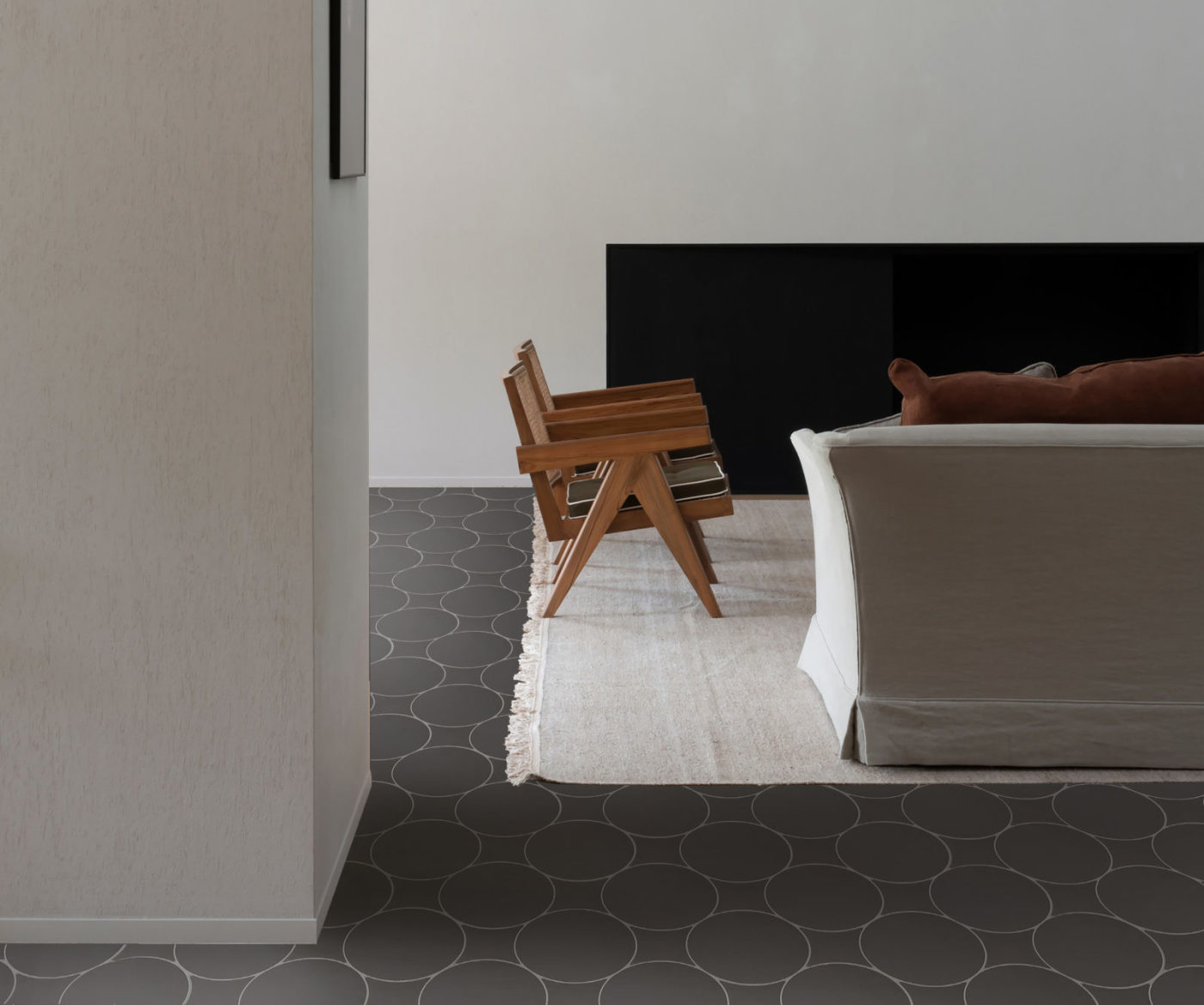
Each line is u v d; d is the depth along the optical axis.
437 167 5.12
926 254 5.23
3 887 2.21
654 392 4.46
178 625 2.12
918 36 4.99
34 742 2.16
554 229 5.17
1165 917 2.31
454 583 4.19
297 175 1.97
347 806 2.51
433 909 2.33
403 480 5.41
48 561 2.10
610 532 4.20
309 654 2.13
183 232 1.99
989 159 5.08
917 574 2.79
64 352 2.03
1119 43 4.99
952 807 2.71
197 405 2.05
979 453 2.66
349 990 2.09
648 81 5.04
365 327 2.55
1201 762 2.85
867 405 5.34
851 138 5.07
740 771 2.87
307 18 1.93
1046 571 2.76
